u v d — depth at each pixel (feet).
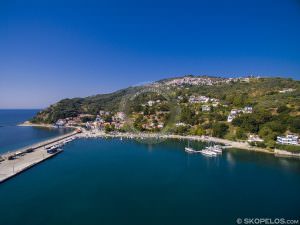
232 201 212.84
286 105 525.34
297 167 328.29
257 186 250.98
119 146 500.33
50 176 287.28
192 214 188.44
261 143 445.78
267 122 492.95
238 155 403.13
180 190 239.50
